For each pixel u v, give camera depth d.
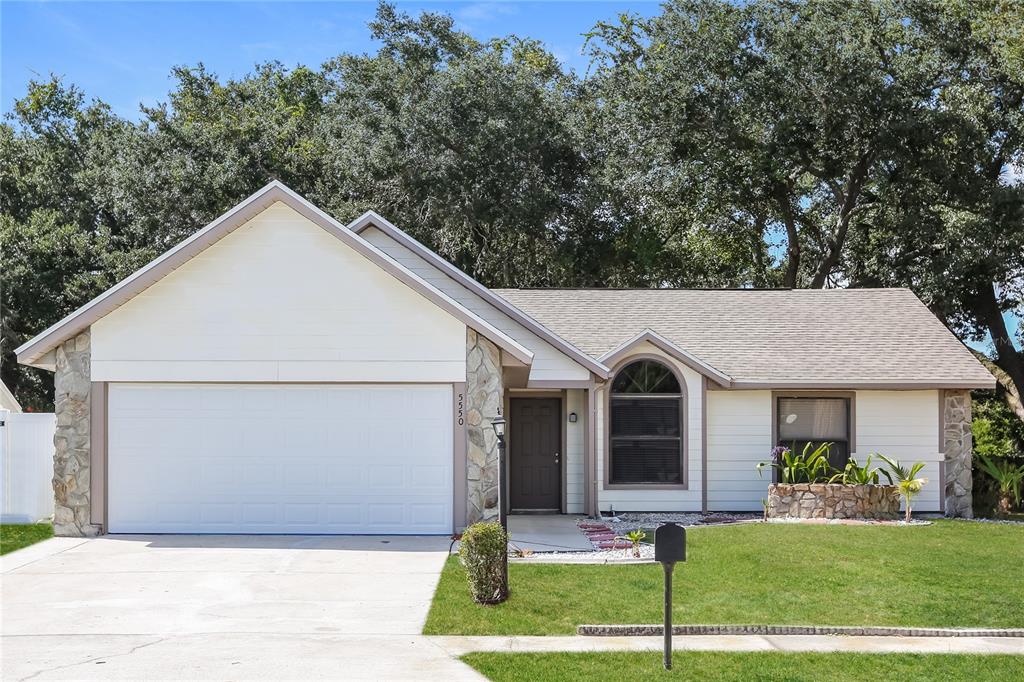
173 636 9.59
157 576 12.20
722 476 19.48
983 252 28.58
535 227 33.78
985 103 30.23
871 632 10.15
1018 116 30.33
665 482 19.12
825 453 19.33
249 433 15.32
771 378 19.27
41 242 33.62
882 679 8.73
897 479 19.56
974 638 10.05
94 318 14.96
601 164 35.00
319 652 9.10
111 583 11.81
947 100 31.00
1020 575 12.70
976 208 30.20
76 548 14.07
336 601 10.98
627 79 35.75
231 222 14.95
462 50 35.91
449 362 15.25
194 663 8.70
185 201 32.53
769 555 13.68
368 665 8.73
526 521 17.86
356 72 35.78
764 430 19.53
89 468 15.17
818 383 19.22
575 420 19.31
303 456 15.33
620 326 21.36
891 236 32.94
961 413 19.72
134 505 15.27
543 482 19.48
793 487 18.00
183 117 36.22
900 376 19.45
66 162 39.78
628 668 8.86
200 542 14.55
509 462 19.45
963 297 31.33
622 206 35.28
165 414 15.30
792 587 11.87
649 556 13.67
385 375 15.19
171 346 15.16
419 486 15.34
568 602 11.02
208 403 15.31
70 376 15.23
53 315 33.88
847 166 33.56
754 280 39.72
